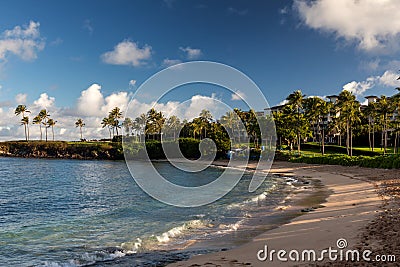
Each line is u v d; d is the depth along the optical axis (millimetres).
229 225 16125
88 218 20297
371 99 118125
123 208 23609
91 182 47000
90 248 13266
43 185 43781
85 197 31422
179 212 21000
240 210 20578
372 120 89000
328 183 34062
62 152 118688
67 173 63625
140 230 16219
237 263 9625
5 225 18875
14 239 15227
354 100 72188
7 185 44031
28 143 126125
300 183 36750
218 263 9773
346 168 50531
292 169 57438
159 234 15031
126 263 10852
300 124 79625
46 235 15969
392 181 29625
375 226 12203
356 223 13273
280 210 19609
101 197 31078
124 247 12969
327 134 105125
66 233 16266
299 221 15664
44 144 122875
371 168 47156
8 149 126875
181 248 12336
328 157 59375
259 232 14203
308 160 63219
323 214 16812
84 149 115188
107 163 95562
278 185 36062
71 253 12695
